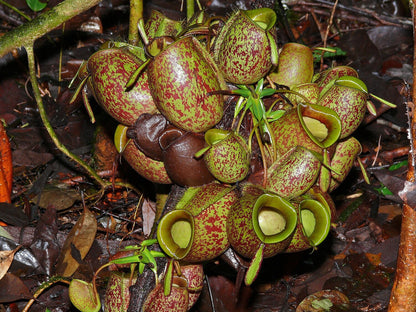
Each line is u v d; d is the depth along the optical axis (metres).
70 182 0.94
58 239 0.81
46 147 1.00
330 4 1.41
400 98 1.09
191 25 0.62
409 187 0.60
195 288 0.64
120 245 0.82
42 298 0.77
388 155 1.03
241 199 0.58
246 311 0.79
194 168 0.59
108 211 0.91
